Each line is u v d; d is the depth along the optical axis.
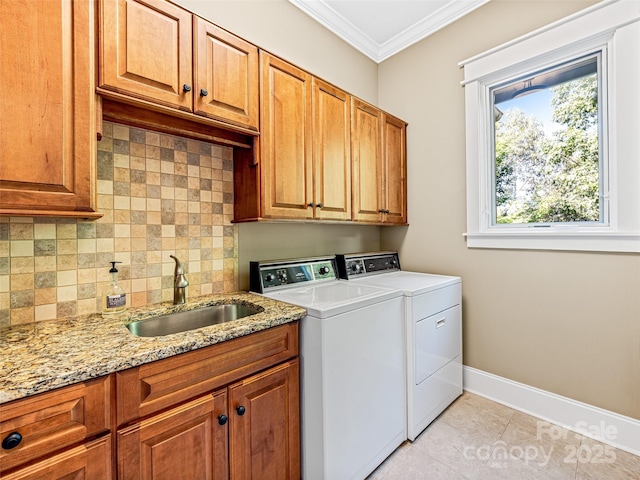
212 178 1.66
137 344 0.93
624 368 1.61
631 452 1.57
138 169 1.40
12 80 0.87
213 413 1.03
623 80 1.57
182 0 1.56
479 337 2.14
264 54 1.50
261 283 1.67
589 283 1.71
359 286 1.82
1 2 0.86
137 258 1.40
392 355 1.58
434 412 1.84
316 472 1.28
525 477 1.42
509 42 1.94
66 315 1.22
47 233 1.18
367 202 2.12
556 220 1.87
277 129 1.57
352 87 2.51
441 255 2.34
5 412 0.67
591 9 1.65
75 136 0.98
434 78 2.35
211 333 1.04
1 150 0.85
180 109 1.21
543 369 1.88
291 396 1.29
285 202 1.61
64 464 0.75
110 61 1.04
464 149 2.19
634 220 1.56
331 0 2.13
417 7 2.20
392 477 1.43
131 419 0.86
